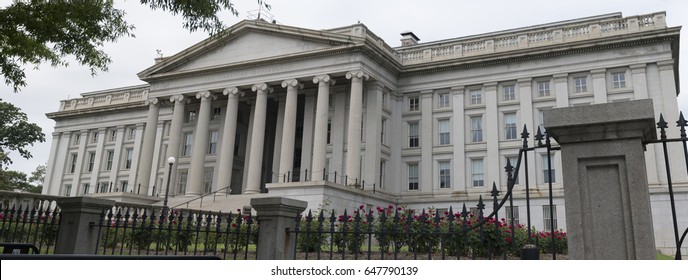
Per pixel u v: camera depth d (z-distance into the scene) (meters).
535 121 36.50
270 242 8.46
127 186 51.47
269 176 46.00
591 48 35.44
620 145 6.25
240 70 40.94
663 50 33.59
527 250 6.25
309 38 38.47
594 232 6.18
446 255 14.30
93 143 56.03
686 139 6.05
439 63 39.78
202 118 41.47
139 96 54.22
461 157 38.12
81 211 10.27
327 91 37.16
